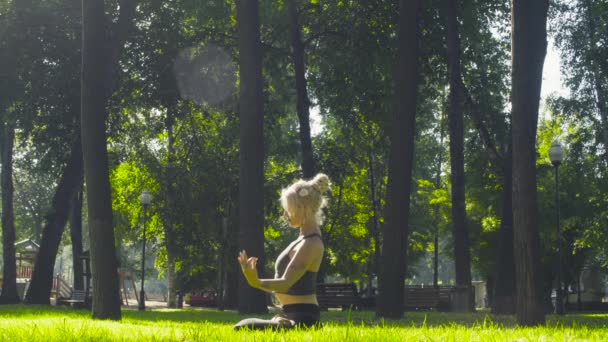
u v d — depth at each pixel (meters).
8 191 34.00
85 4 14.33
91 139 14.21
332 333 5.38
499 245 23.81
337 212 39.06
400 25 19.53
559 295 27.36
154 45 29.95
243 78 21.05
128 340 5.95
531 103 12.93
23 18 27.98
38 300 29.42
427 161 52.09
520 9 13.02
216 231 35.78
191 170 35.16
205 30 30.77
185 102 31.86
